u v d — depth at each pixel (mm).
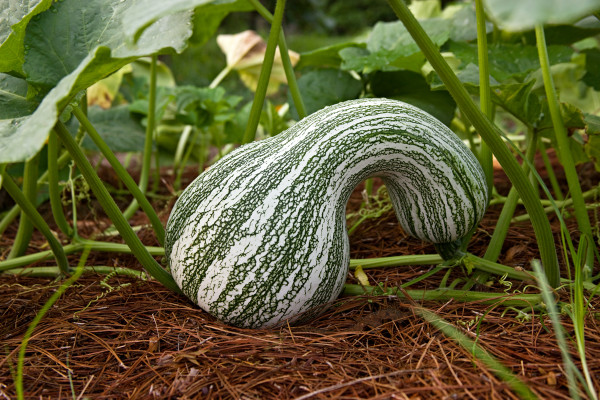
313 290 690
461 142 744
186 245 706
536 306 718
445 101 1058
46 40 732
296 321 715
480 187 739
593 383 574
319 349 655
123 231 751
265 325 708
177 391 591
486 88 781
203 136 1588
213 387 600
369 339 689
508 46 1105
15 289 863
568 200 1012
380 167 710
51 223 1243
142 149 1336
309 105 1128
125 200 1380
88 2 749
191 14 711
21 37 714
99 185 727
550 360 613
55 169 889
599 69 1135
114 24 737
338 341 668
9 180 805
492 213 1071
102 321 736
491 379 571
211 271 688
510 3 426
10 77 781
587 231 794
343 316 746
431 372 590
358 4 4309
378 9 4258
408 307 733
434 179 716
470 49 1102
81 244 937
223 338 682
